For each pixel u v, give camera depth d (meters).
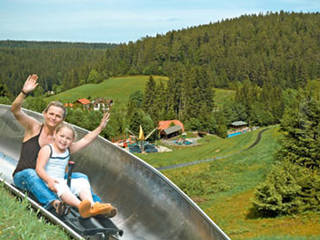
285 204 19.53
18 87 180.88
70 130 3.91
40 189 3.68
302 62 166.88
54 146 3.88
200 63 189.00
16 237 2.71
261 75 167.88
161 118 108.75
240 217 21.59
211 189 31.08
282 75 166.38
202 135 102.38
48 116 4.16
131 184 4.49
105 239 3.39
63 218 3.51
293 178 20.08
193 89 116.81
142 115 85.56
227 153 51.97
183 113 118.06
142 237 3.94
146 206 4.21
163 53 188.50
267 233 17.52
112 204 4.48
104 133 71.56
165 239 3.81
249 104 125.62
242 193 28.39
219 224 20.73
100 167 4.91
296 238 15.77
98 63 185.12
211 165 40.38
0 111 6.02
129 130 75.75
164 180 4.15
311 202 19.17
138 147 71.88
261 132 62.25
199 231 3.61
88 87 162.75
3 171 5.19
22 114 4.17
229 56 185.75
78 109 71.06
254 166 37.97
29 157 4.10
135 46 190.00
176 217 3.90
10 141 5.78
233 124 120.81
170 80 122.25
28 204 3.42
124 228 4.09
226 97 151.75
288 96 129.38
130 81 167.75
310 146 21.92
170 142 89.12
